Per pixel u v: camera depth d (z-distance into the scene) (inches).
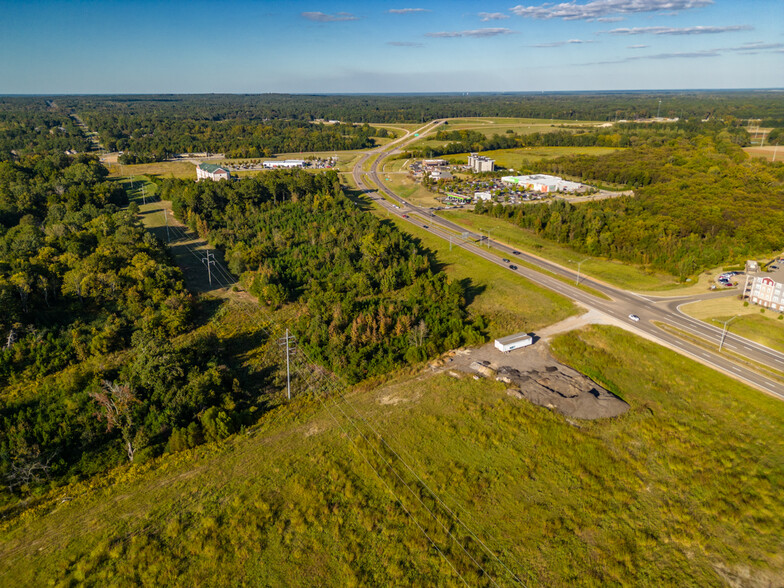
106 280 4052.7
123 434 2600.9
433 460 2501.2
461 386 3129.9
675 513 2181.3
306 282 4677.7
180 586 1870.1
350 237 5797.2
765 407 2864.2
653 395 3061.0
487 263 5398.6
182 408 2780.5
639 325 3895.2
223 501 2249.0
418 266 4940.9
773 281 3964.1
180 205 6840.6
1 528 2128.4
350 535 2082.9
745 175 7770.7
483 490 2317.9
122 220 5708.7
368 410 2906.0
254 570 1935.3
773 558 1982.0
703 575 1919.3
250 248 5359.3
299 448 2586.1
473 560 1980.8
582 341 3695.9
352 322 3722.9
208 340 3550.7
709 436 2667.3
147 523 2134.6
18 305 3631.9
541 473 2412.6
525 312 4222.4
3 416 2719.0
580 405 2906.0
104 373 3157.0
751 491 2297.0
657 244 5310.0
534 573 1934.1
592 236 5782.5
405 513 2183.8
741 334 3700.8
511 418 2800.2
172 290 4148.6
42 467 2369.6
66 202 6870.1
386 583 1887.3
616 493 2290.8
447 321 3885.3
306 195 7726.4
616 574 1919.3
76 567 1932.8
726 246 5206.7
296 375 3255.4
